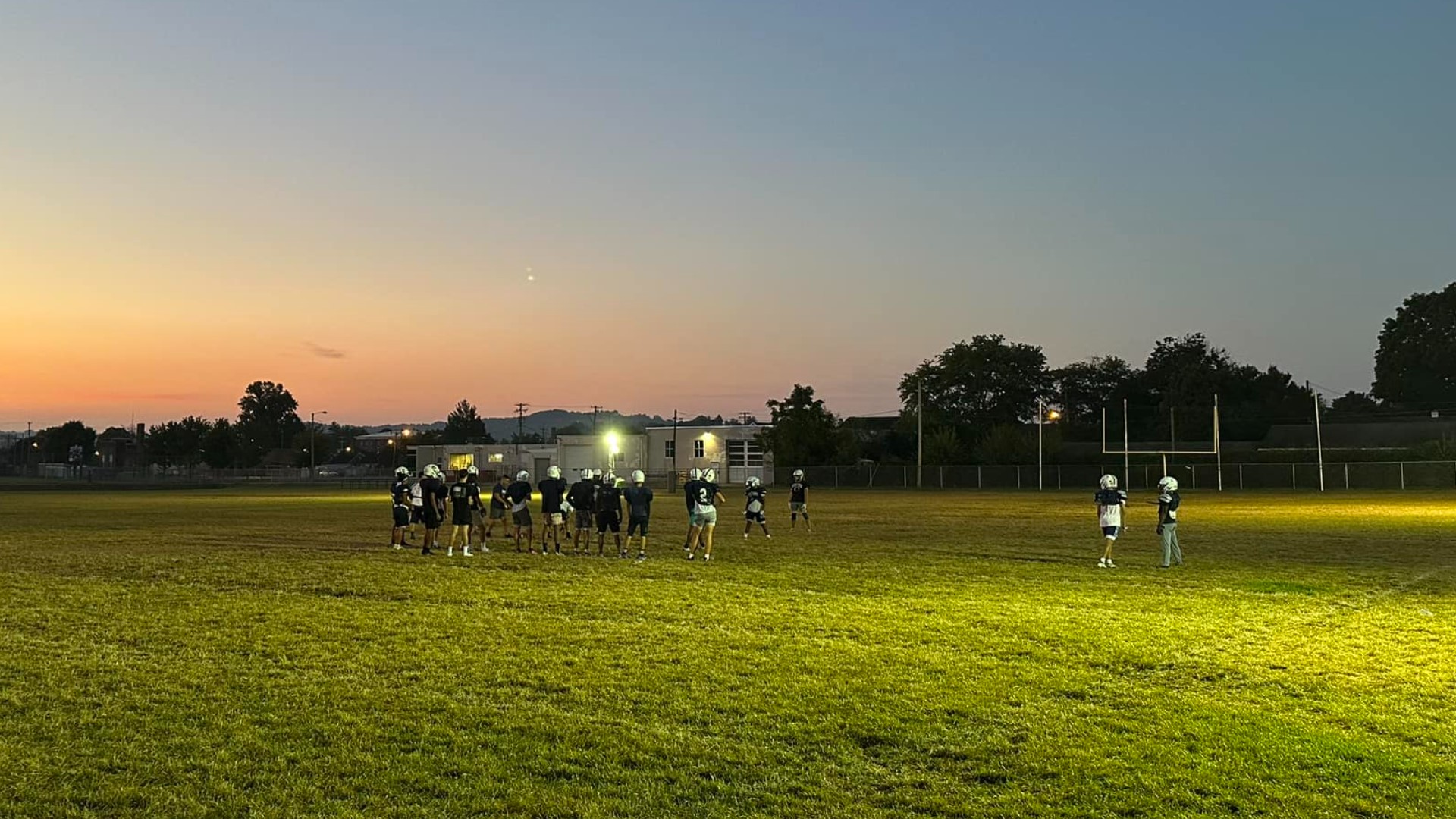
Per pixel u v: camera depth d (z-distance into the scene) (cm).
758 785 747
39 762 785
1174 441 8694
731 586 1770
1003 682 1048
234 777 757
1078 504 5069
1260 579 1884
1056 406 11062
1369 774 768
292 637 1277
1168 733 869
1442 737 858
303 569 2028
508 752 818
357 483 9981
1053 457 8275
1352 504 4884
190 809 695
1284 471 7312
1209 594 1689
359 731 869
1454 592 1727
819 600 1603
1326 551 2464
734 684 1035
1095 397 11531
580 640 1262
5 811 687
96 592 1686
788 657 1159
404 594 1666
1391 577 1920
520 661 1141
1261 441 9631
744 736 863
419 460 10725
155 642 1247
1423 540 2775
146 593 1669
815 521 3641
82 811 690
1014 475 8012
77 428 17825
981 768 784
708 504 2231
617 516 2347
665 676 1068
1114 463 8019
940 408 10325
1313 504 4831
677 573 1970
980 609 1512
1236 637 1294
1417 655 1186
